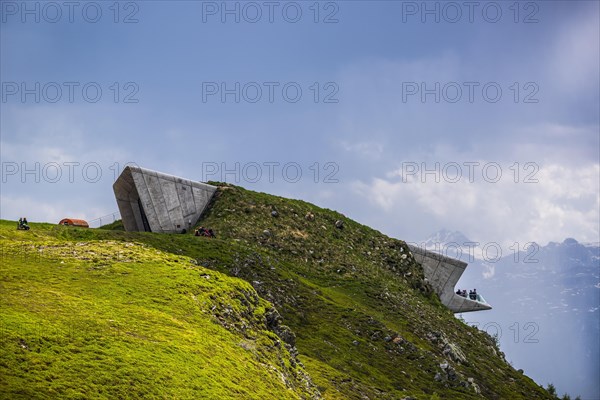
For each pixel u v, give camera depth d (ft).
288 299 443.32
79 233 424.05
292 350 282.15
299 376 266.16
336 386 345.51
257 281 443.73
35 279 244.83
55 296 226.79
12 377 168.04
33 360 177.17
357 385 359.25
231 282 288.51
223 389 202.69
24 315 200.03
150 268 278.67
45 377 172.65
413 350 436.76
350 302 480.23
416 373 415.64
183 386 193.16
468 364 481.46
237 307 273.13
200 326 240.32
